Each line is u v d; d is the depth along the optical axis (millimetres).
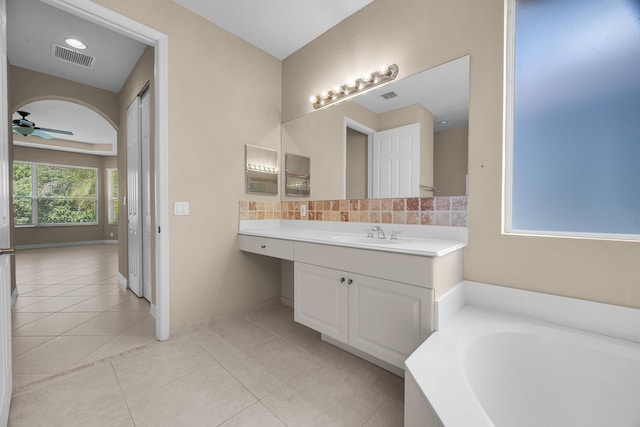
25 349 1915
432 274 1337
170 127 2092
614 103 1367
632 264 1253
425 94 1842
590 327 1336
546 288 1456
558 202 1502
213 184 2354
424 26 1844
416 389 986
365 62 2162
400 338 1453
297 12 2221
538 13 1539
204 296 2314
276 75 2830
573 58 1456
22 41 2551
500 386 1288
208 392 1503
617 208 1366
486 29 1608
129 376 1637
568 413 1206
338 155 2355
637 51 1318
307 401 1439
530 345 1323
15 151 6465
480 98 1635
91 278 3838
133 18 1899
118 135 3676
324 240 1807
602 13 1388
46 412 1343
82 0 1692
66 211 7211
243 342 2072
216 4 2131
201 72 2266
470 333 1319
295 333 2232
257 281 2709
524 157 1584
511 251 1552
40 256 5551
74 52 2732
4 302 1254
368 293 1581
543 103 1531
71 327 2270
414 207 1918
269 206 2770
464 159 1704
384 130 2055
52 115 4777
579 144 1446
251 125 2615
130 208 3240
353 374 1677
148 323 2355
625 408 1105
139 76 2816
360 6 2156
